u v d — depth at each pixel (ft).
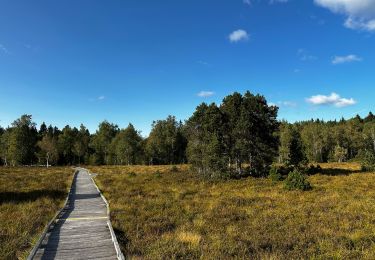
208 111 126.21
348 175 123.24
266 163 124.98
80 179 129.29
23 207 57.67
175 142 311.68
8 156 285.02
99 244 35.58
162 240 36.70
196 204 63.67
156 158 313.12
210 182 109.60
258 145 122.01
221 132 126.11
